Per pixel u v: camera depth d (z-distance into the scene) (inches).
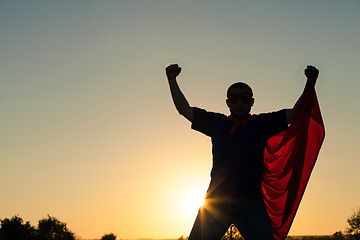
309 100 231.1
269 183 259.6
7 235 3329.2
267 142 239.3
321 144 251.8
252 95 231.1
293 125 242.5
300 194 253.9
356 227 2610.7
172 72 233.5
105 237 4328.3
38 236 3435.0
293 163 252.7
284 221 257.3
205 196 225.3
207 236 218.7
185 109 231.5
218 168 223.5
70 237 3646.7
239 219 217.5
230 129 224.4
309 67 231.8
